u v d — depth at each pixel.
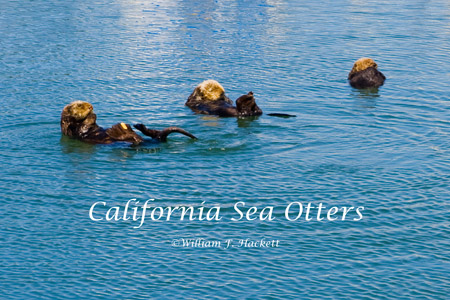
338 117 27.89
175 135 25.03
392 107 29.56
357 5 57.09
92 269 16.56
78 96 30.81
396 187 20.98
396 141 25.05
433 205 19.83
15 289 15.77
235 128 25.95
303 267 16.67
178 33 45.22
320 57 39.06
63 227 18.50
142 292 15.66
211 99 28.91
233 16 51.50
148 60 37.84
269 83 33.50
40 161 22.80
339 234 18.19
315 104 29.86
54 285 15.93
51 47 40.62
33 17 50.09
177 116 27.59
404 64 37.69
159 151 23.56
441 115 28.47
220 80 33.88
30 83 33.00
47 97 30.64
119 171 22.00
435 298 15.57
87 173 21.84
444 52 40.53
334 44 42.41
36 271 16.47
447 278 16.30
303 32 45.84
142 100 30.12
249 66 36.81
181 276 16.27
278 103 29.98
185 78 34.16
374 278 16.25
